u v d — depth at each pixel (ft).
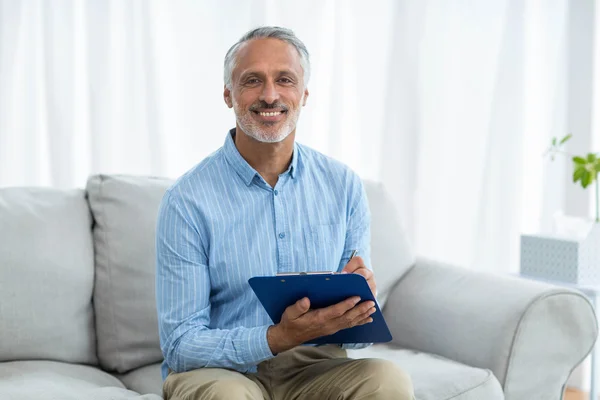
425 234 9.96
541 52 10.14
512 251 10.12
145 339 6.53
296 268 5.58
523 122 10.02
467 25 9.88
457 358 6.50
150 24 8.75
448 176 9.98
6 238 6.20
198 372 4.96
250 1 9.09
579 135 9.99
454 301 6.73
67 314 6.29
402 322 7.09
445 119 9.91
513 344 6.12
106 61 8.70
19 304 6.11
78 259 6.44
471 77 9.94
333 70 9.44
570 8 9.98
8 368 5.86
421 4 9.63
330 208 5.77
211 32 9.03
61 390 5.37
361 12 9.57
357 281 4.52
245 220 5.47
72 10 8.68
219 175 5.53
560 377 6.41
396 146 9.73
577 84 9.98
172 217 5.31
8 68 8.60
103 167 8.75
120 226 6.61
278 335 4.88
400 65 9.64
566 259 7.68
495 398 5.96
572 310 6.33
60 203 6.61
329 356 5.58
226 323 5.43
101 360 6.52
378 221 7.53
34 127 8.80
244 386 4.69
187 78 9.02
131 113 8.80
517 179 10.03
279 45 5.39
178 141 9.08
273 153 5.51
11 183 8.77
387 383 4.76
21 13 8.63
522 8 9.84
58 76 8.68
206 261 5.40
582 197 9.96
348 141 9.71
